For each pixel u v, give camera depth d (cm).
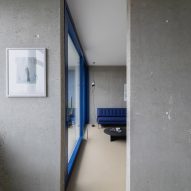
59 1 175
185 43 169
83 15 247
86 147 367
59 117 176
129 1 172
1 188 177
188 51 169
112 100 671
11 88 175
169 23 169
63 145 190
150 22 169
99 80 668
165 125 170
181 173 170
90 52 457
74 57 383
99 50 436
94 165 273
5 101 176
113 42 369
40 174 176
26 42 175
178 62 169
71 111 341
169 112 170
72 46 344
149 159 170
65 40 208
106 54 480
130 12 170
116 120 599
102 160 294
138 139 170
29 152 176
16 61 175
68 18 232
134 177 171
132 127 170
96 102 668
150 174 170
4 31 175
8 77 175
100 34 322
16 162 177
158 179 171
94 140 424
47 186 176
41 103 176
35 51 174
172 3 169
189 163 170
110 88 671
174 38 169
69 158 283
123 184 216
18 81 175
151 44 169
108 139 434
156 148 170
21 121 176
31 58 175
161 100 169
